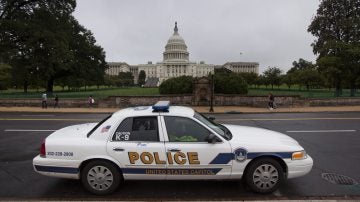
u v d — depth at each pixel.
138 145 5.50
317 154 9.00
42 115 22.30
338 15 40.59
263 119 18.92
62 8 36.59
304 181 6.43
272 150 5.56
